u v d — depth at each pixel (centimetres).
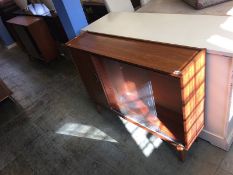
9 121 224
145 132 176
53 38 291
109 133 184
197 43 114
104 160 165
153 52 118
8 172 175
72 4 169
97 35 155
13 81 288
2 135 209
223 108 129
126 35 143
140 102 150
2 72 314
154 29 139
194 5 173
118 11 198
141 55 119
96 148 175
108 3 191
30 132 205
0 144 200
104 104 184
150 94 136
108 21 171
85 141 182
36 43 278
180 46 115
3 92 239
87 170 161
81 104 221
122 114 174
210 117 141
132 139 174
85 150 175
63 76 272
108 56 127
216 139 149
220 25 123
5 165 180
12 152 190
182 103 111
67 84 256
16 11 327
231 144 153
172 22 141
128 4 206
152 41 127
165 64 107
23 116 226
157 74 112
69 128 198
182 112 116
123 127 185
